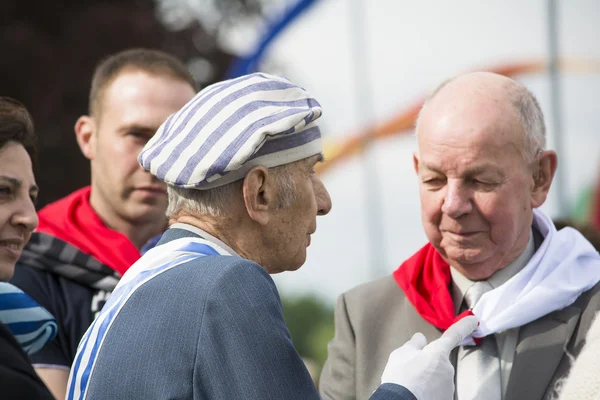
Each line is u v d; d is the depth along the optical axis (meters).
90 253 11.33
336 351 10.02
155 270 7.96
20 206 8.05
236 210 8.08
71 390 7.98
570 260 9.38
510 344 9.23
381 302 10.06
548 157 9.24
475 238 9.03
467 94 9.05
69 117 35.78
